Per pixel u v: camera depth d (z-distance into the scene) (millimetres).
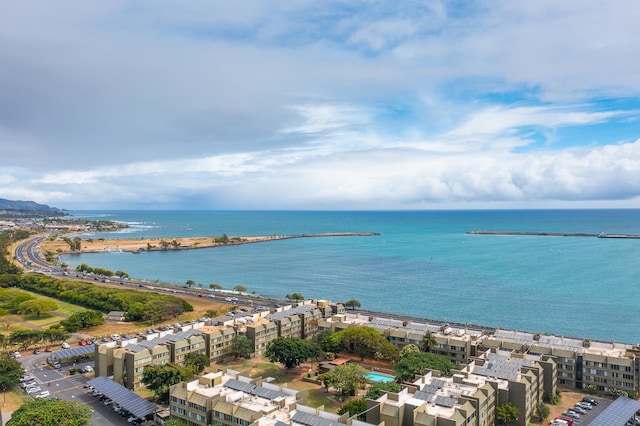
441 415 143375
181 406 155750
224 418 144750
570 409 178125
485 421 155875
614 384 194125
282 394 152875
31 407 148375
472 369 181375
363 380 192625
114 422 165625
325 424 131875
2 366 195000
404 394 158625
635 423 165125
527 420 164000
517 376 173125
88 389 194750
